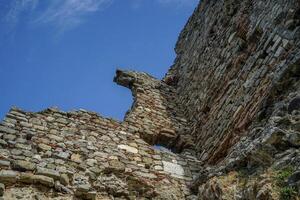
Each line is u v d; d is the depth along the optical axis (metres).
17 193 6.86
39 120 9.09
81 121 9.66
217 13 12.31
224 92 9.88
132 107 12.33
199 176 8.18
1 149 7.82
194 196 8.20
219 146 9.07
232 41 10.33
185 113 12.14
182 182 8.80
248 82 8.67
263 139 5.88
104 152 8.88
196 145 10.49
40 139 8.52
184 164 9.50
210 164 9.22
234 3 10.82
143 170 8.79
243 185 5.86
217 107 9.99
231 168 6.58
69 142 8.77
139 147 9.56
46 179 7.19
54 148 8.40
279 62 7.61
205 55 12.19
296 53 6.91
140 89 12.91
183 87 13.30
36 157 7.93
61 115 9.56
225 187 6.22
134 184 8.30
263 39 8.59
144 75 13.91
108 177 8.20
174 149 10.82
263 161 5.83
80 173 7.94
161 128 11.08
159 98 12.88
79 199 7.27
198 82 12.00
